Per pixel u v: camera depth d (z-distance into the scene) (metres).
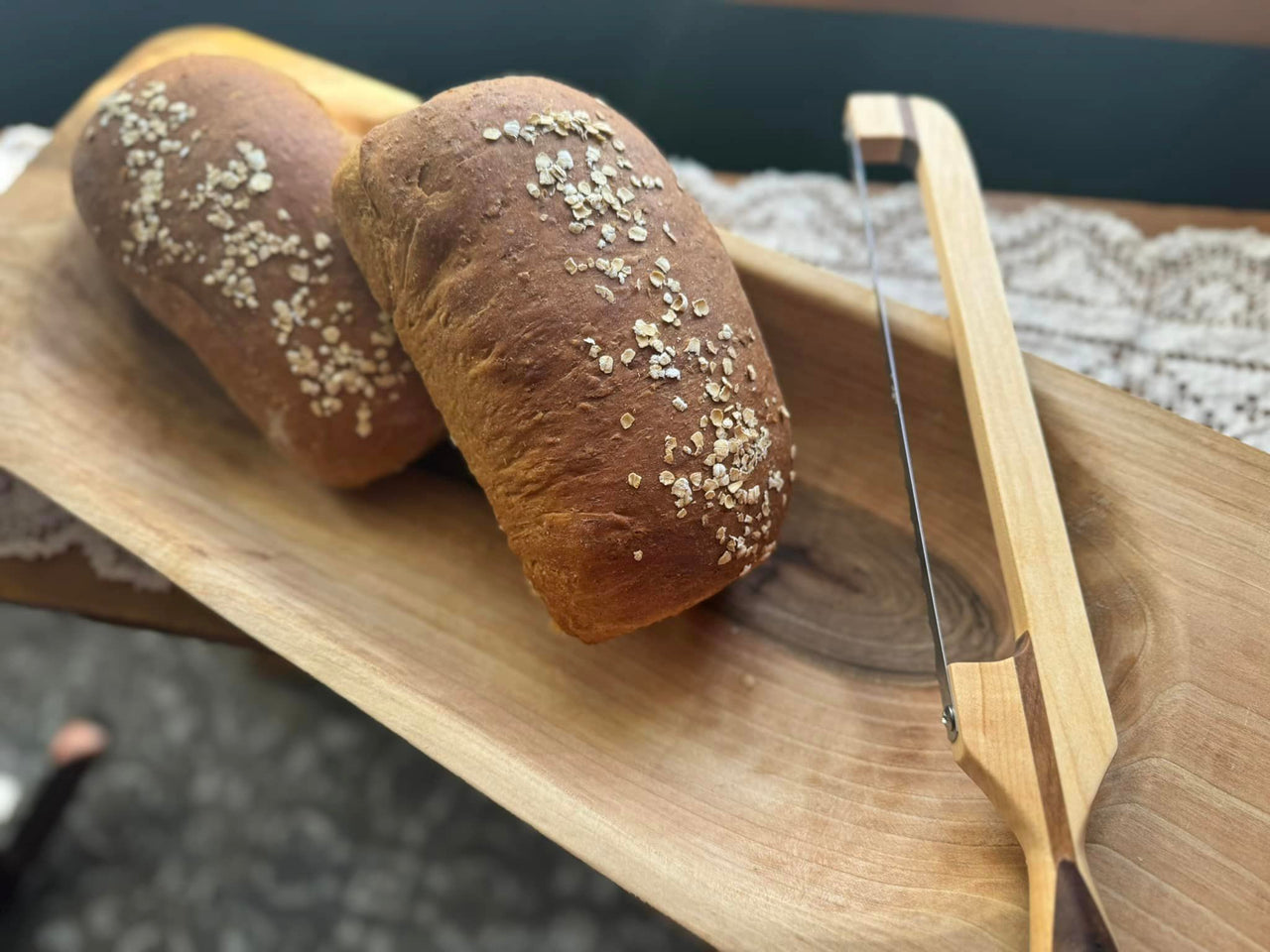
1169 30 0.46
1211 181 0.52
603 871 0.30
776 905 0.30
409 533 0.40
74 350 0.41
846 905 0.30
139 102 0.39
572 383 0.32
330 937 0.55
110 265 0.40
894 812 0.33
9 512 0.43
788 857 0.32
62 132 0.44
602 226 0.33
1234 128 0.50
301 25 0.54
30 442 0.39
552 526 0.32
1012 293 0.46
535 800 0.31
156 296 0.39
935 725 0.36
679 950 0.54
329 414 0.38
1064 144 0.52
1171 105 0.49
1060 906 0.28
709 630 0.39
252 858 0.57
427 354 0.34
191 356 0.43
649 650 0.38
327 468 0.39
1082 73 0.49
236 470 0.41
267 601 0.36
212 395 0.42
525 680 0.37
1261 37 0.46
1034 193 0.54
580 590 0.33
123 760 0.60
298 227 0.38
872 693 0.37
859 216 0.48
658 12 0.51
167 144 0.38
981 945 0.29
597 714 0.36
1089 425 0.36
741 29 0.51
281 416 0.39
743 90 0.54
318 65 0.45
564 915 0.55
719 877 0.31
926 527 0.40
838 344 0.40
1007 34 0.49
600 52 0.54
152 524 0.38
